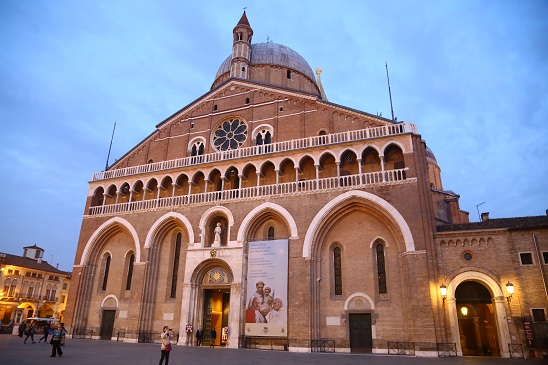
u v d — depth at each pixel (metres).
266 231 35.38
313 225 32.41
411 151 31.70
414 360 23.19
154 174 41.38
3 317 70.56
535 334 25.19
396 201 30.62
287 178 36.88
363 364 20.50
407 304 28.39
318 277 31.81
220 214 36.69
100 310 39.53
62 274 83.00
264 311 31.75
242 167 37.41
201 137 43.75
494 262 27.50
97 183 44.16
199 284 35.78
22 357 21.14
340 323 30.48
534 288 26.08
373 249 31.52
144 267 37.62
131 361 20.23
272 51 55.25
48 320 49.09
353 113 37.12
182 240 38.59
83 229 42.38
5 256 73.69
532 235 27.12
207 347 31.88
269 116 41.12
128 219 40.31
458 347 26.44
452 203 49.66
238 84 44.34
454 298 27.53
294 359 23.03
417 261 28.47
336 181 33.59
